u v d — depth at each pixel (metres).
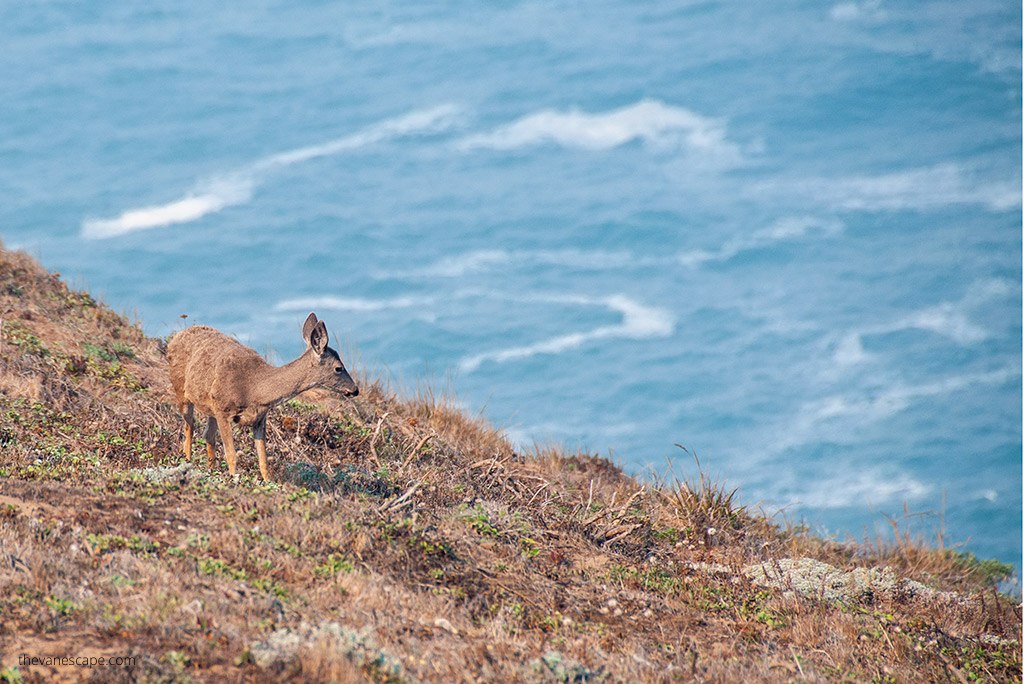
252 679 26.53
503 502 51.03
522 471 58.88
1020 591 58.97
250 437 48.81
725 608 43.50
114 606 29.45
